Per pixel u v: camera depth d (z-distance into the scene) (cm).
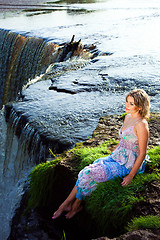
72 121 641
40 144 598
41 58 1474
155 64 998
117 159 321
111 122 515
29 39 1609
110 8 3114
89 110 684
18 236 354
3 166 754
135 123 299
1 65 1780
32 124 643
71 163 380
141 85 802
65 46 1348
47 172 390
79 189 322
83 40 1519
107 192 311
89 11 2900
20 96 845
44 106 730
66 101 750
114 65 1027
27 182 504
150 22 2062
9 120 740
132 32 1695
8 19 2436
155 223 250
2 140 779
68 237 342
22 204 423
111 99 739
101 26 1992
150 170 334
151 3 3503
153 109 637
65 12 2856
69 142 557
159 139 420
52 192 389
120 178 317
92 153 385
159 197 287
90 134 582
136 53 1183
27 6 3341
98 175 314
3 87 1711
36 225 365
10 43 1775
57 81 904
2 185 710
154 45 1312
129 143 309
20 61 1617
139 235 235
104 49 1292
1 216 589
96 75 929
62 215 361
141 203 284
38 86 891
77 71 1002
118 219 291
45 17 2550
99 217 311
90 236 332
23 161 668
